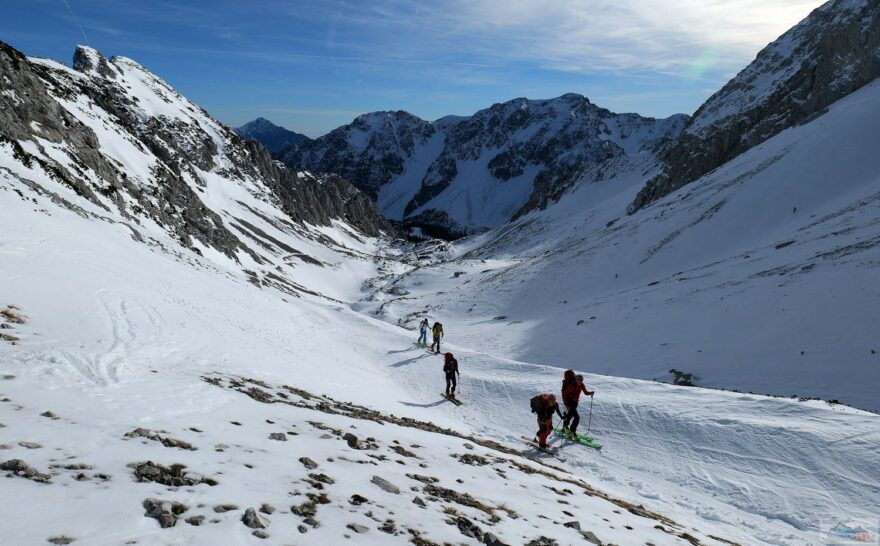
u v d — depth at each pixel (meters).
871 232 45.25
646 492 13.54
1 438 5.75
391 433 11.84
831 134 81.69
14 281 16.47
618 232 98.31
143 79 198.62
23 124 48.53
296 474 6.73
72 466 5.40
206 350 18.09
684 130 169.38
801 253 48.47
